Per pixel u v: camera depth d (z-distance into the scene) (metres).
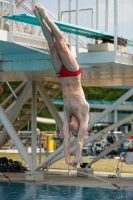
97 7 20.06
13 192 19.22
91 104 49.56
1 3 19.89
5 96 56.28
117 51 19.31
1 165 27.67
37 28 21.50
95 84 30.88
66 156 11.87
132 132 25.48
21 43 20.20
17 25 20.98
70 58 12.07
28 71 22.67
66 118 12.37
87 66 21.59
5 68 22.94
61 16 20.92
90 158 37.81
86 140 24.20
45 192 19.31
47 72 23.03
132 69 22.08
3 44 20.09
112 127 24.38
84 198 17.94
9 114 28.09
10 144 47.03
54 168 29.73
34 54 22.14
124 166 31.91
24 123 29.30
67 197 18.12
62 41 11.98
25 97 26.19
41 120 52.06
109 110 22.06
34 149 24.72
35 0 20.86
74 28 17.72
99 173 27.61
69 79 12.24
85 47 21.47
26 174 23.12
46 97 26.39
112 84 30.80
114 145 25.59
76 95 12.20
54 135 44.12
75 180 23.72
